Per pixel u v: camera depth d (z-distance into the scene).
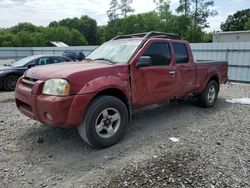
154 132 4.60
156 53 4.73
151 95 4.62
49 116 3.42
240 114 5.92
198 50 14.23
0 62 17.59
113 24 57.22
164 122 5.22
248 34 28.31
